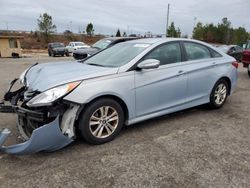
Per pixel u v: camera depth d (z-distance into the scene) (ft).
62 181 10.02
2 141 11.23
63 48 101.09
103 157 11.77
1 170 10.67
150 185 9.83
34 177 10.25
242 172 10.73
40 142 10.90
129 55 14.69
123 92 13.28
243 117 17.39
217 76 18.07
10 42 99.55
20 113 11.93
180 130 14.96
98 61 15.69
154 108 14.87
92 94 12.14
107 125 13.15
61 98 11.41
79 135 13.32
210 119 16.89
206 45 18.17
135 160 11.54
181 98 16.17
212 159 11.72
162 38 16.46
